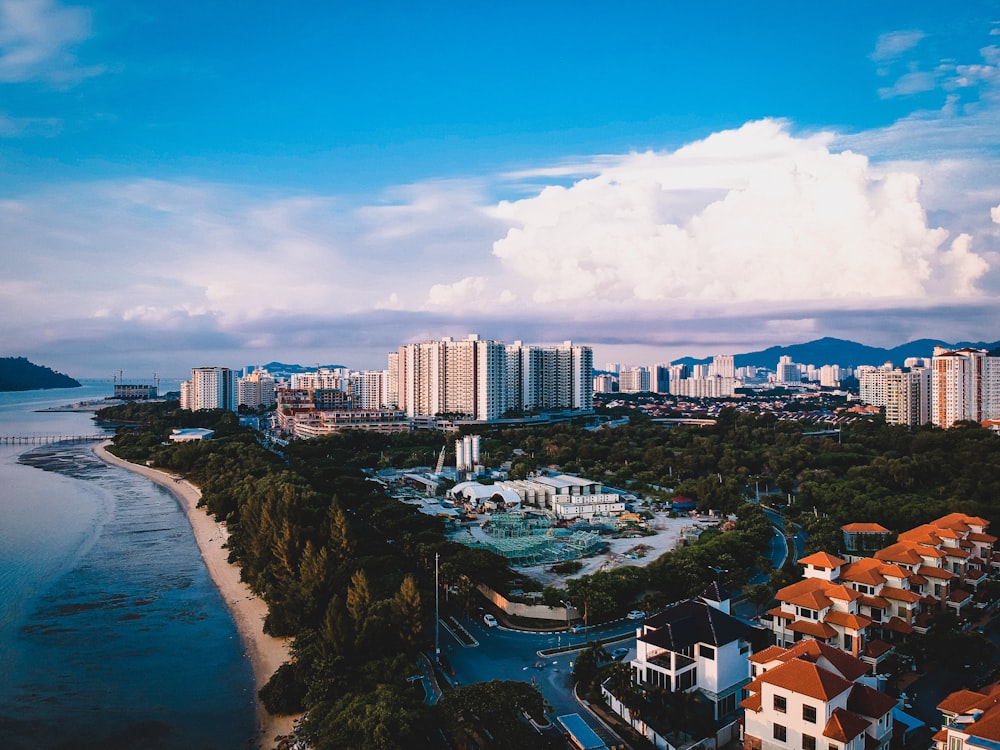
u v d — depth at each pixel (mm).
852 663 97000
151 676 136500
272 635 150750
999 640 138500
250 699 126938
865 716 89312
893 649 126750
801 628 123375
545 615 152000
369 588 148875
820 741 85750
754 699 94312
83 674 137500
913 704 110500
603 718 107938
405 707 100250
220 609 172875
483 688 100062
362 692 112188
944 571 147250
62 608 174000
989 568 167000
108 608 173875
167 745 112500
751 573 185875
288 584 159000
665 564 168875
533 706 98875
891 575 137625
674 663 108375
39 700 127250
